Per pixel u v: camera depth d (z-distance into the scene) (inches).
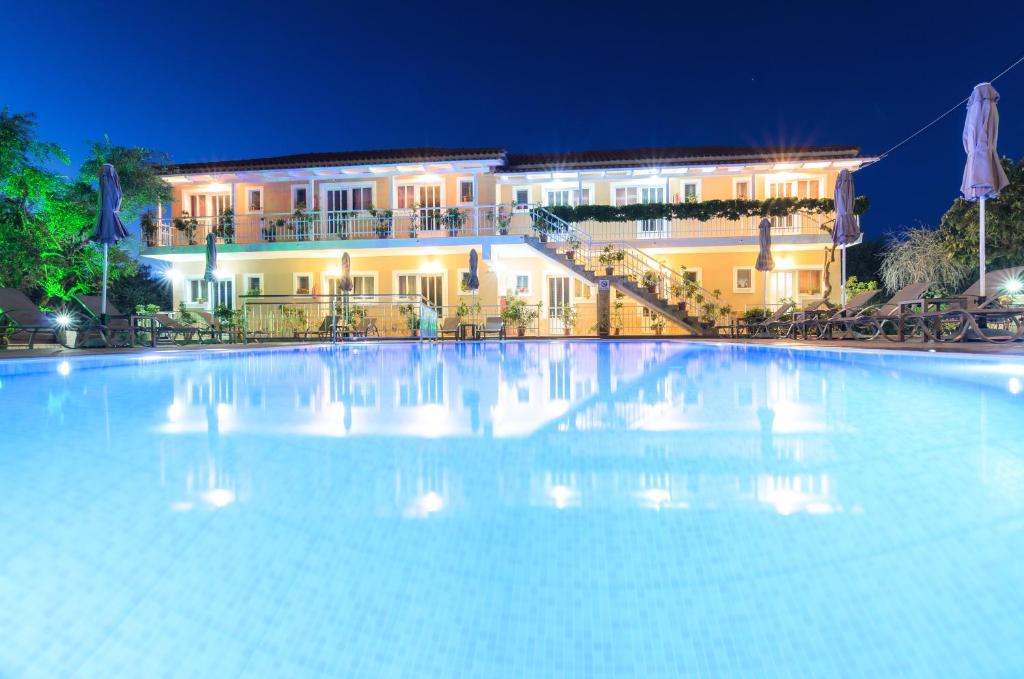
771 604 48.9
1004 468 81.0
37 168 750.5
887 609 47.7
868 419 119.9
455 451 95.7
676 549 57.6
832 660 42.4
